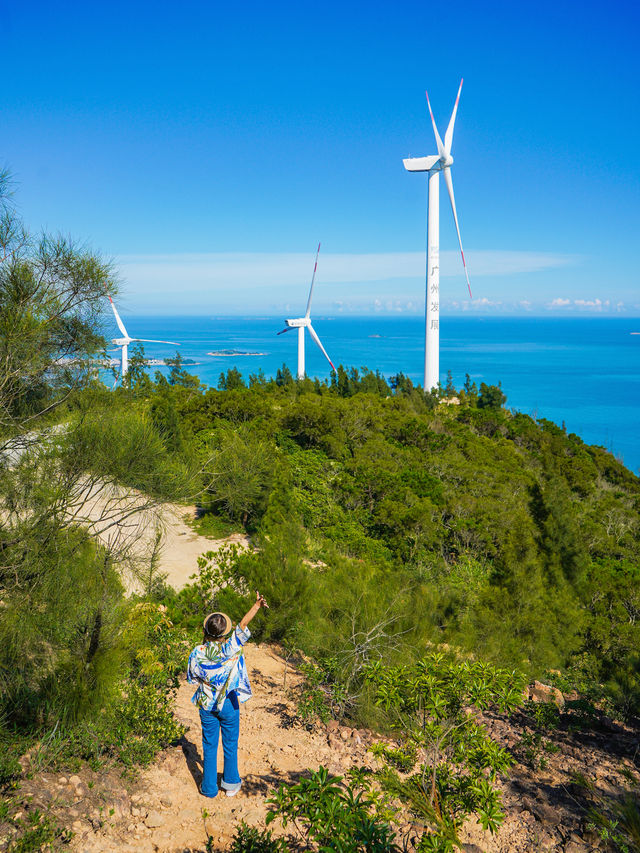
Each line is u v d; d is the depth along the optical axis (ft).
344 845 10.12
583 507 106.32
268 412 120.78
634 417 583.58
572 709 25.61
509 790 17.22
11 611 15.64
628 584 51.44
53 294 18.04
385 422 129.70
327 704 22.90
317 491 87.76
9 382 17.46
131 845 12.39
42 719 16.47
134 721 17.44
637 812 13.84
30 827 12.11
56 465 17.46
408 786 13.62
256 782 16.21
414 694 14.83
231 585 35.47
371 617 26.35
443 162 278.46
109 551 18.48
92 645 16.92
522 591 40.11
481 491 98.94
